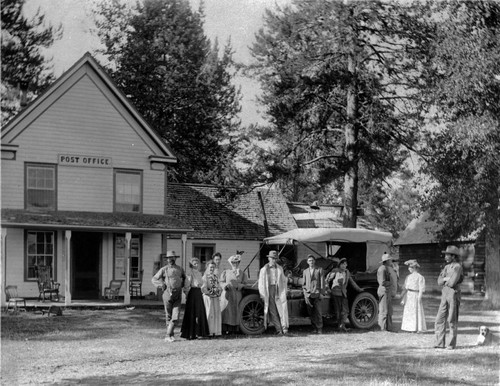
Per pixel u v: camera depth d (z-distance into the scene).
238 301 15.83
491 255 26.36
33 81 32.91
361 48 26.81
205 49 39.50
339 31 26.64
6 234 23.67
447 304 13.71
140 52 38.34
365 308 17.34
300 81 26.77
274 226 33.34
